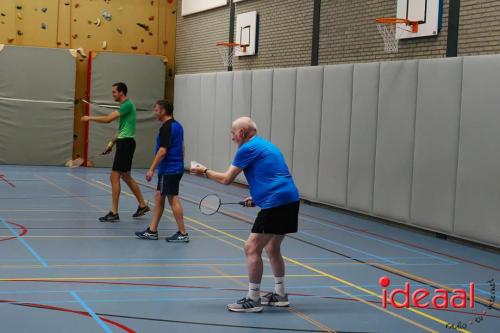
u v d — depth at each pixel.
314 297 5.84
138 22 18.38
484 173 8.47
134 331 4.66
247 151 5.27
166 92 18.86
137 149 17.94
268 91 13.31
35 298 5.41
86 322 4.82
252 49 14.75
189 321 4.96
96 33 17.95
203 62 17.22
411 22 10.06
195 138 16.64
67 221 9.30
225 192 13.68
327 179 11.58
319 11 12.49
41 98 17.09
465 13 9.22
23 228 8.63
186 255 7.39
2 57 16.73
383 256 7.90
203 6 17.05
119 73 17.59
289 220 5.26
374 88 10.49
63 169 16.77
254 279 5.29
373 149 10.50
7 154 16.98
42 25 17.47
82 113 17.77
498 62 8.30
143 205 9.78
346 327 4.98
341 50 11.90
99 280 6.11
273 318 5.14
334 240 8.84
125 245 7.81
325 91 11.64
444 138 9.12
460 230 8.82
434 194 9.27
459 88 8.89
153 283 6.08
